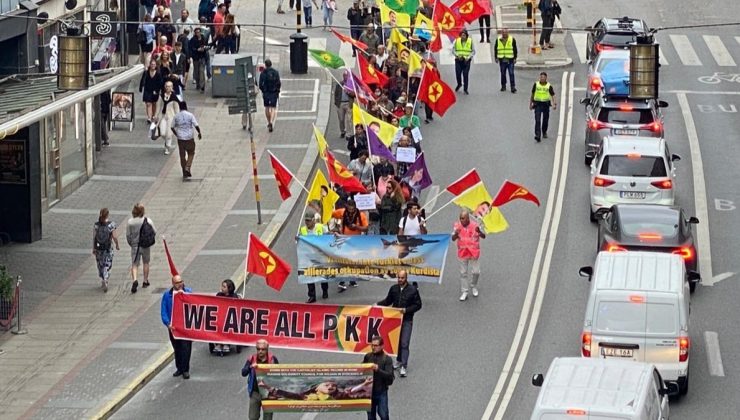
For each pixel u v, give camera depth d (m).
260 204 38.00
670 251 30.38
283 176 32.97
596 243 34.31
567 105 46.06
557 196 37.59
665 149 35.56
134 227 32.03
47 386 27.30
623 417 20.88
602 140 37.06
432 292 31.95
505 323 30.02
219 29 49.69
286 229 36.50
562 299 31.17
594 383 21.98
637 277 26.30
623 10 60.22
